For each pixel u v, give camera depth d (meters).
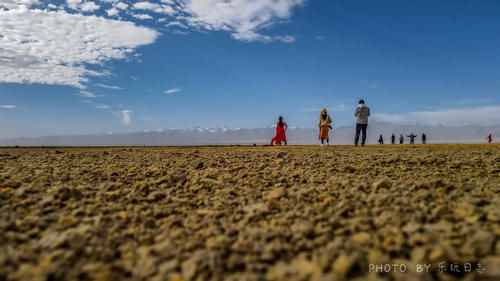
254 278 1.82
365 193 3.66
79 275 1.88
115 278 1.85
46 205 3.18
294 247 2.26
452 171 5.11
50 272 1.84
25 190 3.58
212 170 5.29
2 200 3.29
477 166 5.46
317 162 6.07
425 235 2.29
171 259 2.15
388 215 2.75
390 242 2.18
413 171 5.07
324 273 1.86
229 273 1.94
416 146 12.74
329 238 2.39
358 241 2.30
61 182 4.24
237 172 5.17
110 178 4.57
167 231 2.67
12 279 1.79
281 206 3.24
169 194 3.83
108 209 3.14
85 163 6.26
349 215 2.92
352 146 13.35
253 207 3.21
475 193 3.53
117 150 10.61
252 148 12.62
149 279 1.88
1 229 2.53
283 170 5.23
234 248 2.23
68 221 2.75
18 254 2.11
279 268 1.95
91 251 2.20
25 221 2.71
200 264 1.99
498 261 1.88
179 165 5.92
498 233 2.26
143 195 3.72
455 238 2.26
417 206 3.07
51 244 2.28
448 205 3.05
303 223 2.65
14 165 5.82
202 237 2.51
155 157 7.62
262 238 2.42
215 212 3.04
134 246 2.38
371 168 5.30
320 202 3.37
